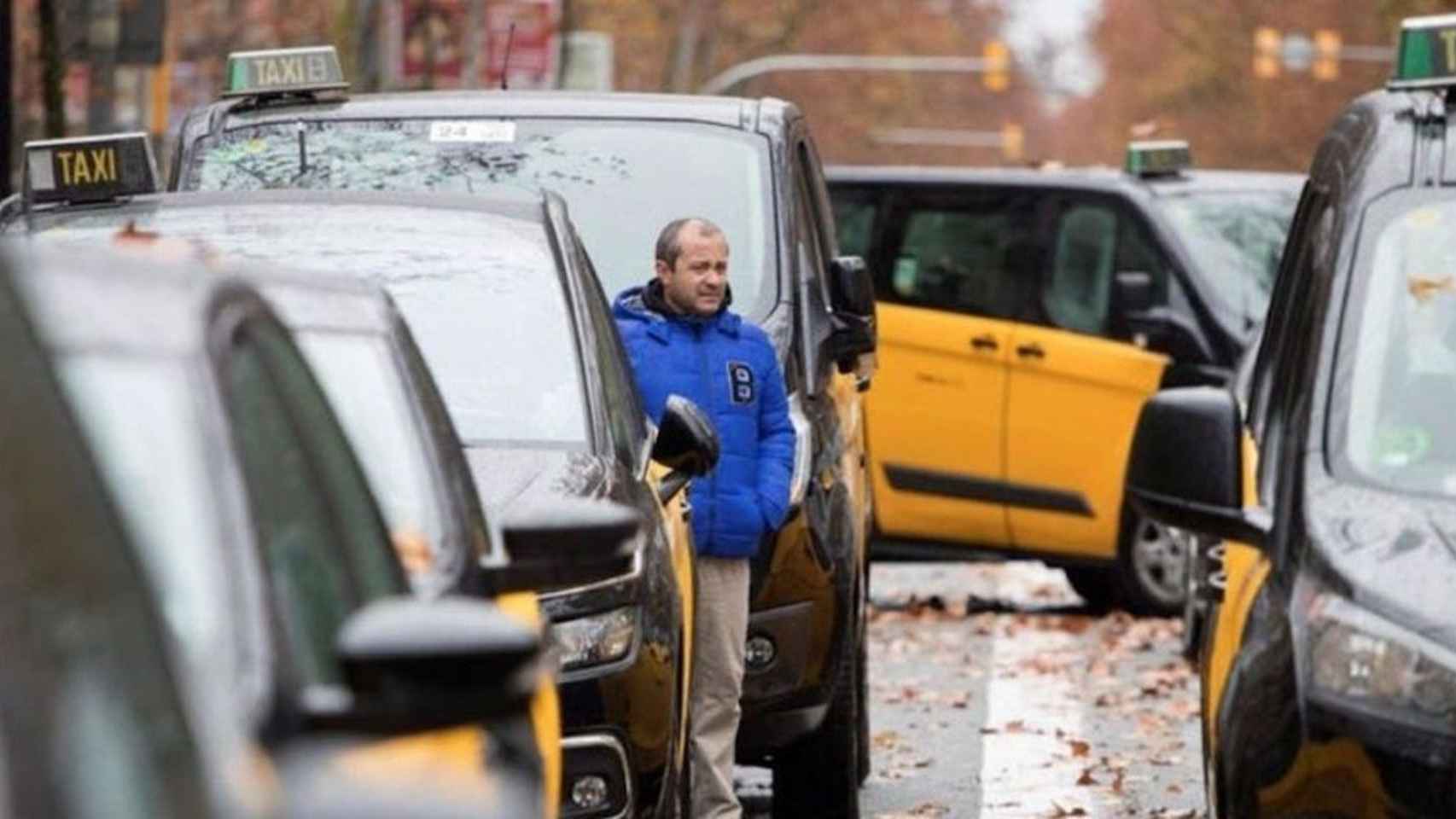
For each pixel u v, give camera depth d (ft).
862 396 100.58
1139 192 151.84
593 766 64.59
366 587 42.29
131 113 166.81
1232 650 63.82
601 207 90.38
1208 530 62.90
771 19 554.87
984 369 154.40
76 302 35.01
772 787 92.89
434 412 52.90
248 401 38.34
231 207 74.64
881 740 110.32
